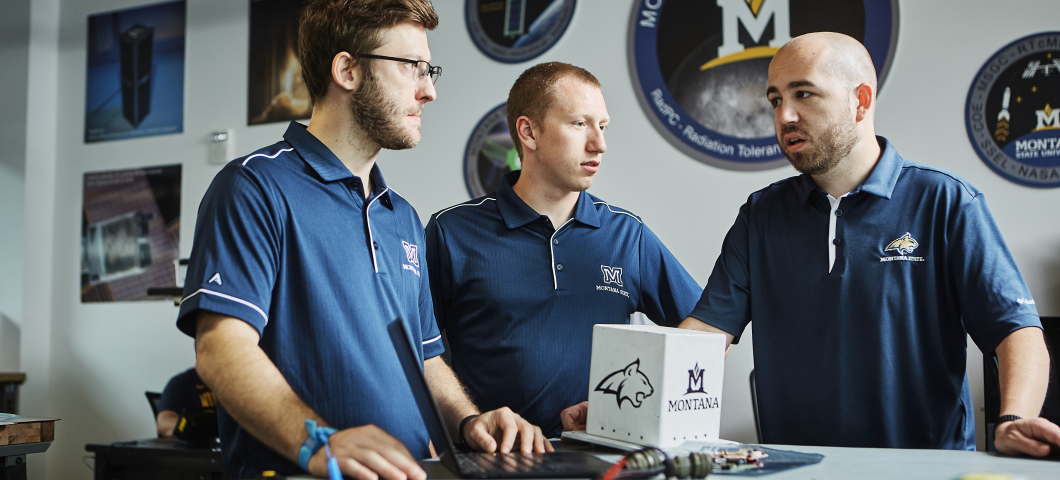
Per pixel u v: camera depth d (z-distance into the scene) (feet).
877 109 9.96
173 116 13.88
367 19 4.32
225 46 13.62
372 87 4.34
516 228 6.07
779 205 5.49
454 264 6.05
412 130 4.52
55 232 14.56
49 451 14.05
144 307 13.82
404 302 4.62
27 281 14.15
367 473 2.97
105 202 14.26
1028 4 9.43
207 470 8.76
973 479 2.87
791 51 4.99
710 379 3.95
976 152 9.53
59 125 14.70
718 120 10.66
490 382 5.89
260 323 3.78
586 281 6.01
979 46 9.60
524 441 3.85
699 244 10.64
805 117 4.90
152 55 14.14
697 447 3.73
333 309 4.11
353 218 4.38
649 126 11.00
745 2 10.63
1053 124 9.26
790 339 5.23
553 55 11.55
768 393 5.33
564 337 5.89
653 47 11.03
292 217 4.09
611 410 3.97
